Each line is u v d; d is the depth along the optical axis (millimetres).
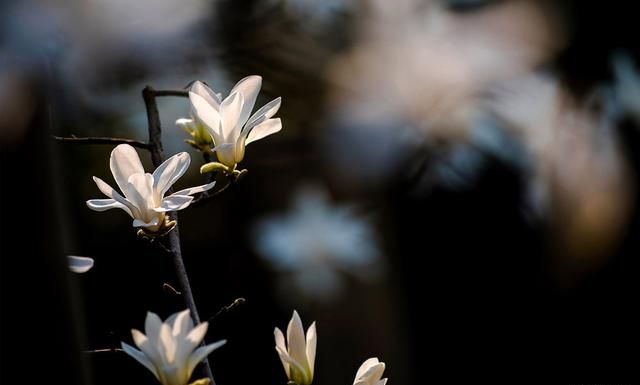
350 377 3773
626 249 2451
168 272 3385
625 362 3496
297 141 3133
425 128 2506
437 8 2498
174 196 2170
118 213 3279
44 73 1951
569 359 3629
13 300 1930
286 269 3643
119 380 3250
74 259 2031
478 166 2549
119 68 2455
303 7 2613
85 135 2900
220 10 2617
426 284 3744
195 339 2078
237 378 3688
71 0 2180
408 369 3895
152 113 2346
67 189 2053
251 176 3494
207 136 2320
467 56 2467
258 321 3684
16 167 1926
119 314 3295
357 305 3760
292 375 2174
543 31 2398
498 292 3582
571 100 2424
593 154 2434
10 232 1927
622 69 2391
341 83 2557
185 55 2570
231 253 3633
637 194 2420
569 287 3133
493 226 3172
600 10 2363
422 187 2676
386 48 2518
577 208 2451
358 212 3471
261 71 2633
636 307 3143
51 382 1941
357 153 2559
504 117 2475
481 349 3842
